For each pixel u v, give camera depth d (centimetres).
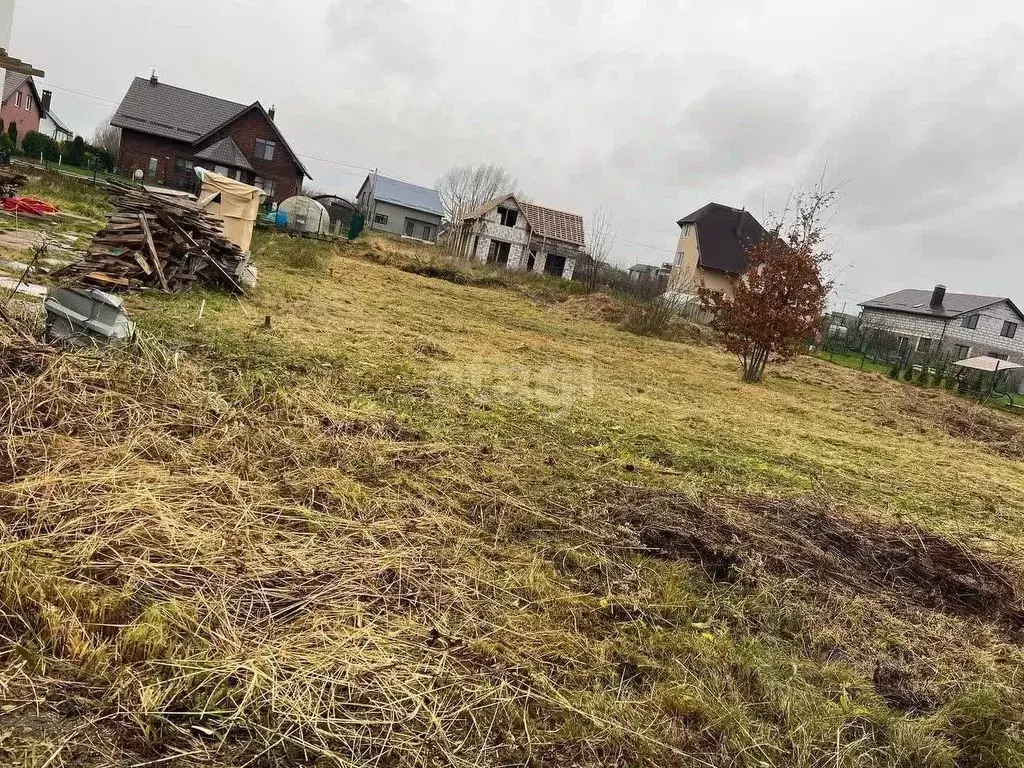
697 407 880
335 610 235
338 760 173
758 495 493
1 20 1030
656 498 423
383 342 835
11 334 406
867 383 1662
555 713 211
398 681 207
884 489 621
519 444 500
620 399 816
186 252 834
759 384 1286
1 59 1020
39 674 179
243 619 220
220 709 181
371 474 364
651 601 297
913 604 359
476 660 229
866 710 245
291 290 1126
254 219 1160
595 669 238
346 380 584
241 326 709
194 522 269
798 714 233
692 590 316
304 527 291
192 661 193
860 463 725
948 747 234
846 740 229
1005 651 325
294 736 178
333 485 337
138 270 769
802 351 1294
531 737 199
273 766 169
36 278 702
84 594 208
